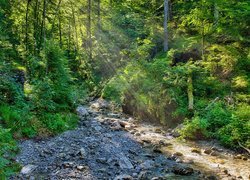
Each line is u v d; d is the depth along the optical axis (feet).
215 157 38.93
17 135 37.91
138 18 121.49
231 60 66.39
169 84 59.31
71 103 55.83
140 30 116.47
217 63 67.92
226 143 42.98
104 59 111.65
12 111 40.65
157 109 57.26
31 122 41.34
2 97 42.80
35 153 35.06
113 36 117.80
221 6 68.13
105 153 37.52
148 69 61.82
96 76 107.96
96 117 59.82
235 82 61.00
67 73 58.18
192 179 30.96
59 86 53.88
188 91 56.80
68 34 134.72
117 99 75.31
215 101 55.42
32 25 91.71
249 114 46.44
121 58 101.81
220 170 33.91
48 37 101.09
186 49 77.92
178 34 99.09
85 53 125.08
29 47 81.71
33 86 48.65
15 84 46.14
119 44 114.42
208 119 49.44
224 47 67.82
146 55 76.59
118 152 38.40
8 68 48.93
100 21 126.11
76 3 131.34
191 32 95.91
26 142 37.52
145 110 59.82
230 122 46.96
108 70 107.76
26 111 41.37
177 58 77.00
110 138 44.50
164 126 55.52
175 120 54.54
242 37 69.15
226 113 49.85
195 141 45.96
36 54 73.36
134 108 63.05
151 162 35.37
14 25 89.66
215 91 60.54
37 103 45.68
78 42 137.59
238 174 32.94
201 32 74.02
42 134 40.93
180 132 47.44
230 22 70.59
